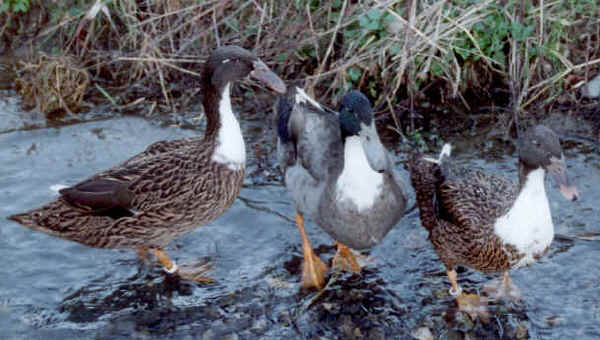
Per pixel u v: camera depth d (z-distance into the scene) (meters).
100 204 2.25
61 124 2.75
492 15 2.72
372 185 2.26
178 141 2.36
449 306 2.25
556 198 2.47
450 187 2.24
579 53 2.76
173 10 2.89
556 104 2.73
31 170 2.58
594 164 2.55
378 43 2.70
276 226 2.45
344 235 2.31
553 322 2.21
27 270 2.33
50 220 2.28
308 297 2.28
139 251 2.36
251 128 2.74
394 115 2.69
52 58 2.82
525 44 2.71
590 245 2.35
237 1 2.87
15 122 2.75
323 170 2.32
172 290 2.30
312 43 2.76
